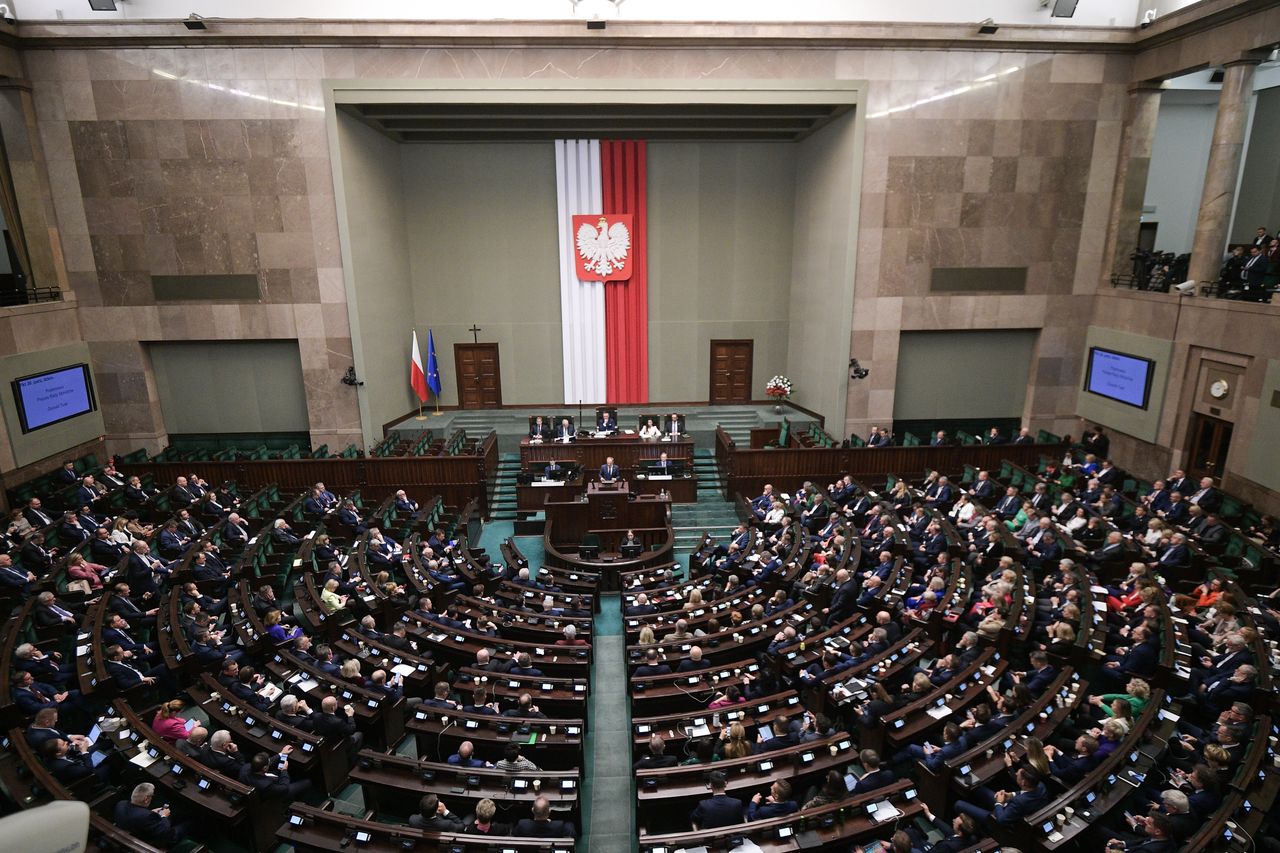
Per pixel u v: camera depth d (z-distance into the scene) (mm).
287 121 17125
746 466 17500
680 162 21406
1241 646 8844
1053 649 9398
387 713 8602
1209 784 6688
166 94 16938
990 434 18234
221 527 13711
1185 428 16297
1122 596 10906
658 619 10930
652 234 21828
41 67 16703
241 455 18141
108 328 18297
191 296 18203
